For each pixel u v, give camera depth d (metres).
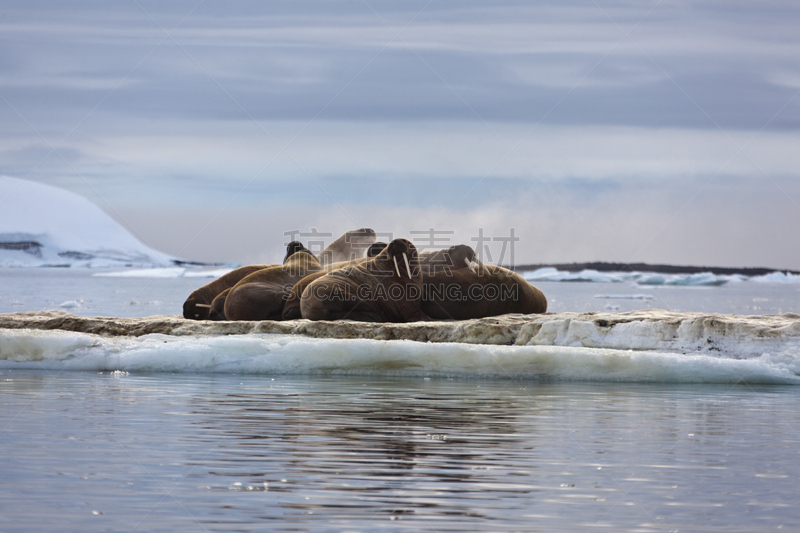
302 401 34.12
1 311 122.62
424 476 21.86
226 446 24.95
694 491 20.89
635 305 184.50
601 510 19.34
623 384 41.97
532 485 21.23
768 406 34.38
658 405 34.34
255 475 21.78
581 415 31.42
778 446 26.02
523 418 30.52
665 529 18.12
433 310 56.91
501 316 52.31
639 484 21.45
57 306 132.25
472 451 24.75
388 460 23.47
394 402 34.19
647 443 26.25
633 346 46.53
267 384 39.94
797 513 19.23
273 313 56.22
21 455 23.69
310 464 22.92
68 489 20.50
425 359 44.62
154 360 45.44
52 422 28.55
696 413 32.31
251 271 63.06
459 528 18.00
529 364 43.94
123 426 27.91
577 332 47.56
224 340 46.06
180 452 24.16
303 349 45.31
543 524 18.36
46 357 46.19
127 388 37.72
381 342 45.19
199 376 43.31
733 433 28.09
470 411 31.95
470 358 44.34
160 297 181.88
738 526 18.36
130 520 18.33
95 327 52.47
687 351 45.38
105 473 21.89
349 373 45.12
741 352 44.81
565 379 43.44
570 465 23.27
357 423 28.91
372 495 20.16
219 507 19.19
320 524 18.12
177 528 17.81
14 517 18.45
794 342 44.47
